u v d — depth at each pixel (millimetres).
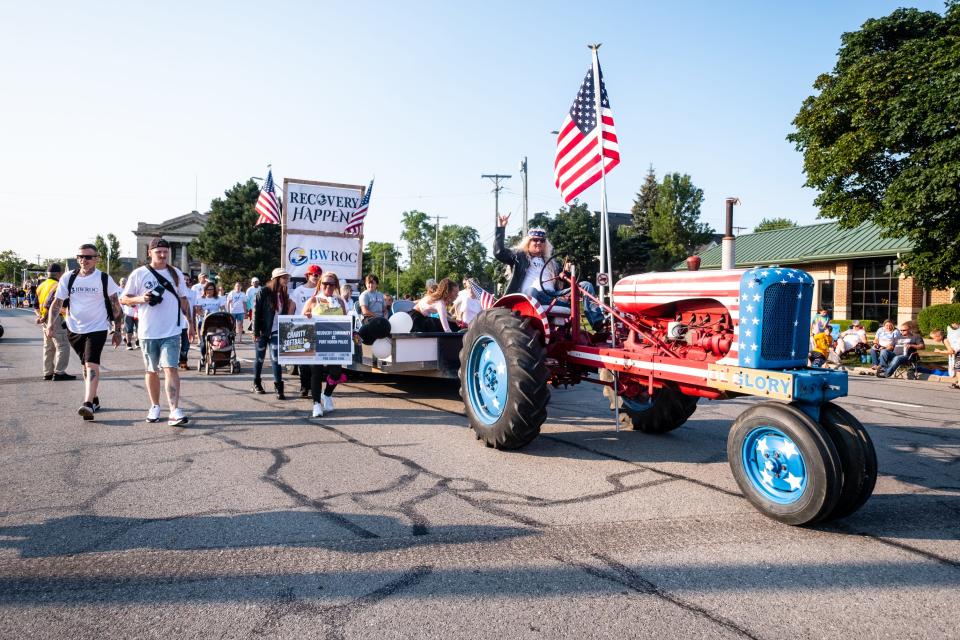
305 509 3770
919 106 11844
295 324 6445
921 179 11828
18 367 11047
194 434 5723
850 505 3564
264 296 7984
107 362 11609
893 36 14625
